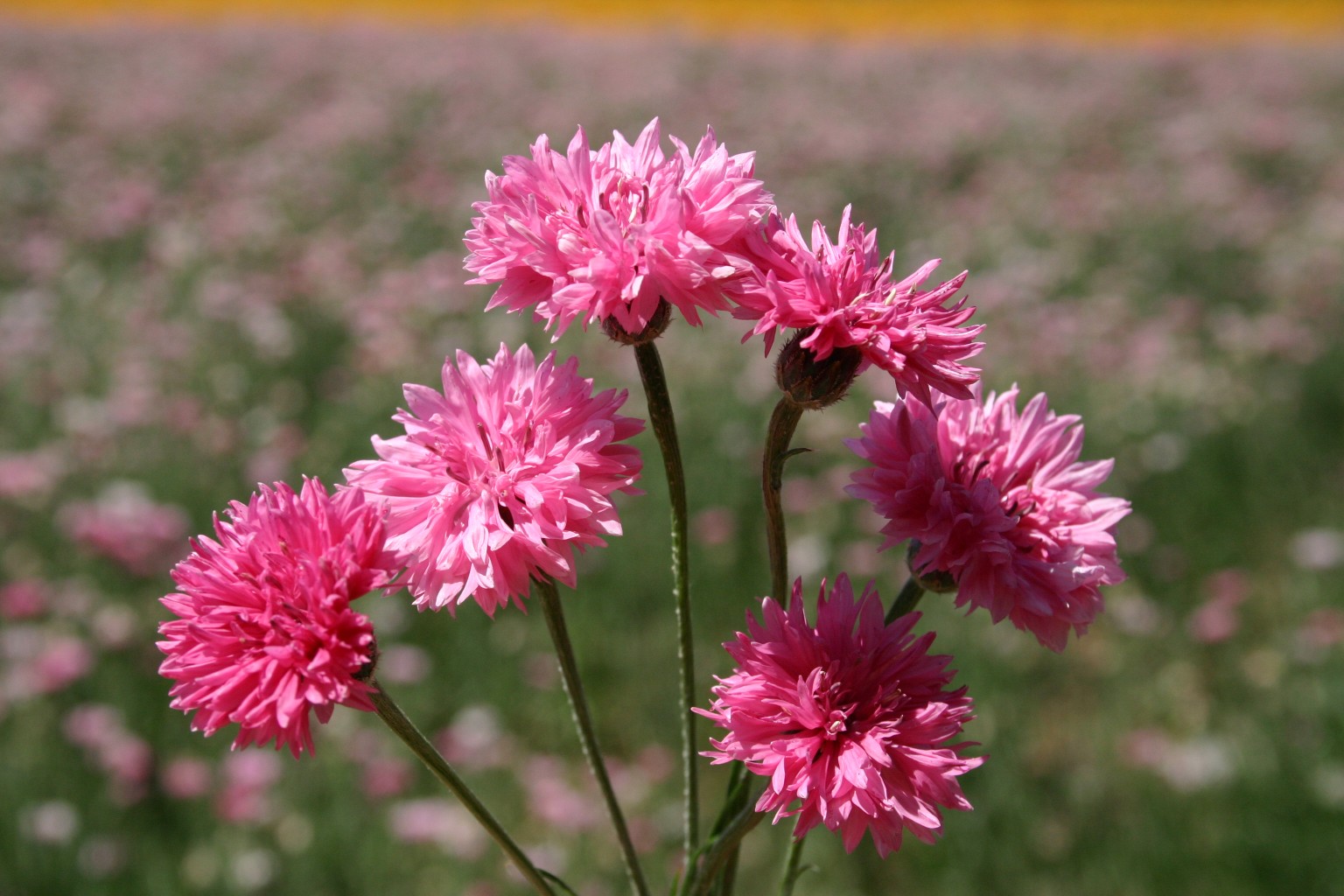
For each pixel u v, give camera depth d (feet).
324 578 0.88
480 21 12.16
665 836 2.26
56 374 3.59
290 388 3.63
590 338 3.60
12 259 4.67
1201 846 2.20
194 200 5.37
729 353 3.71
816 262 0.90
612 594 2.80
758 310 0.91
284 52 9.21
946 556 0.92
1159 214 5.24
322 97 7.55
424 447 0.94
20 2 13.24
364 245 4.71
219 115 6.94
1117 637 2.79
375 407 3.42
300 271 4.26
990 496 0.91
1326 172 6.11
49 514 2.93
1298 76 8.73
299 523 0.90
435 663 2.66
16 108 6.68
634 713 2.56
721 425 3.34
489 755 2.36
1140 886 2.15
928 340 0.92
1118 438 3.36
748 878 2.18
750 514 3.10
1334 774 2.26
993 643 2.62
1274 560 3.14
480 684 2.61
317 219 5.14
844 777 0.87
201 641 0.88
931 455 0.93
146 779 2.25
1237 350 3.89
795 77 8.68
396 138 6.40
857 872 2.18
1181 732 2.53
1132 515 3.05
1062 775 2.40
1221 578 2.88
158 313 4.08
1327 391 3.68
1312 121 7.06
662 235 0.89
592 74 8.26
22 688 2.35
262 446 3.27
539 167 0.93
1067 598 0.92
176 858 2.15
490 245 0.92
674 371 3.60
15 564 2.76
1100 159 6.30
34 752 2.29
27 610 2.55
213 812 2.23
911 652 0.90
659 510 3.07
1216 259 4.89
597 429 0.91
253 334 3.84
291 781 2.31
